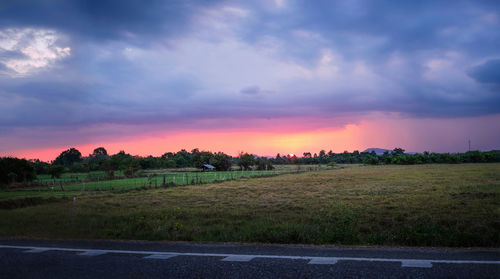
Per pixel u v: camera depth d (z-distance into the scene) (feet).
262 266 20.72
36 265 22.17
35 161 320.50
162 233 35.06
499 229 42.42
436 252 23.34
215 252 25.12
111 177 221.46
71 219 52.13
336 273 18.79
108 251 26.11
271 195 96.78
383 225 46.50
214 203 79.77
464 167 261.03
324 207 67.67
